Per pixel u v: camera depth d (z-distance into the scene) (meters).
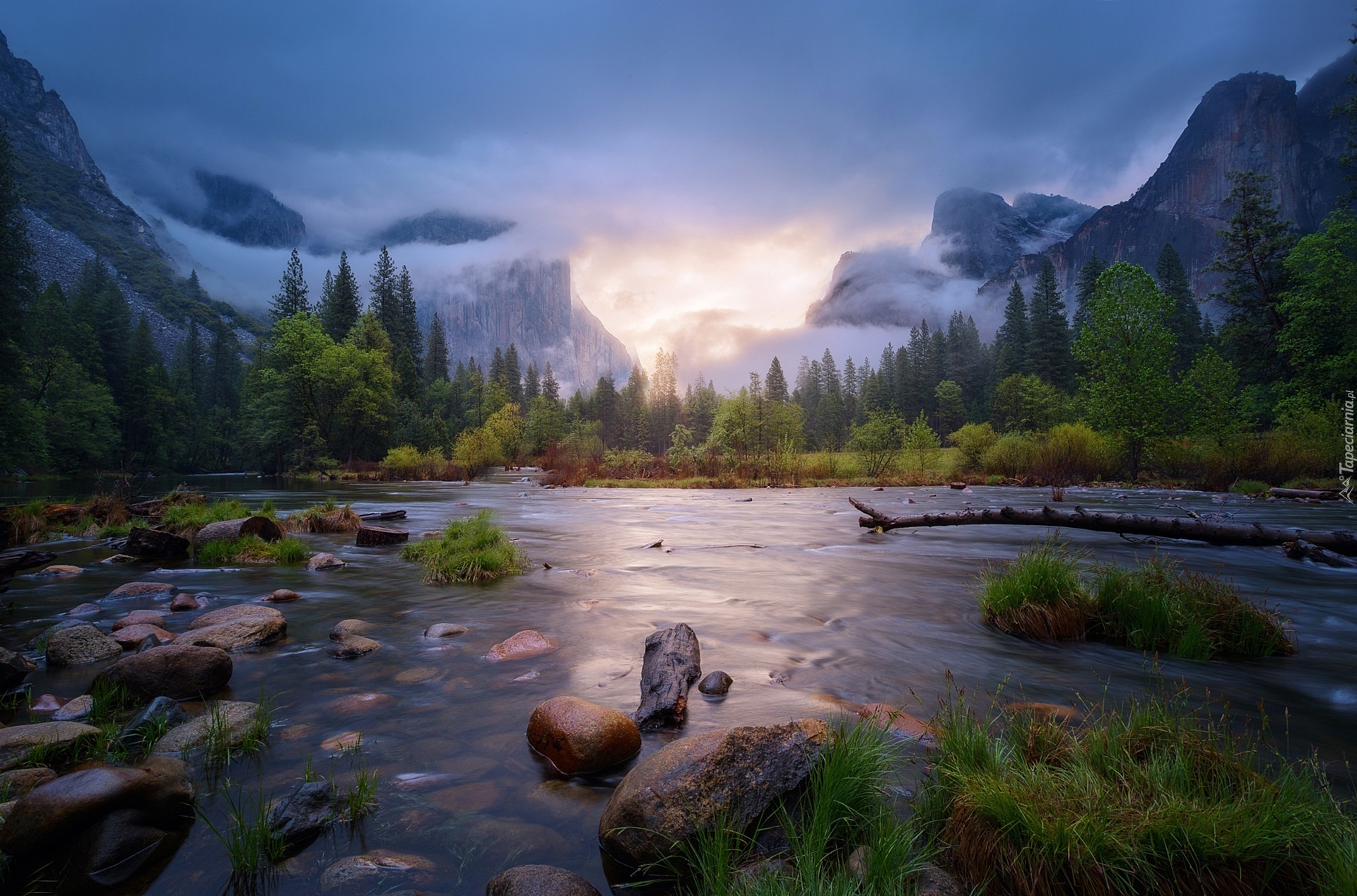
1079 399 28.56
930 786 2.36
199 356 92.69
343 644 4.62
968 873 2.01
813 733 2.59
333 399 49.12
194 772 2.75
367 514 14.27
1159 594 4.93
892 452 32.28
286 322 47.62
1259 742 3.06
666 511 16.67
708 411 94.69
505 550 8.24
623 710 3.43
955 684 3.86
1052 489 23.14
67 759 2.86
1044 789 2.18
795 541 10.57
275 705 3.55
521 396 113.25
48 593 6.77
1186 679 3.99
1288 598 6.32
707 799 2.14
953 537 11.16
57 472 48.06
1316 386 27.08
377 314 67.56
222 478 43.34
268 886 1.99
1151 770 2.27
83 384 54.53
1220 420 25.48
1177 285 66.38
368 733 3.16
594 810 2.46
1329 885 1.77
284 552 8.64
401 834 2.27
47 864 2.08
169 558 9.02
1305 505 15.73
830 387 118.56
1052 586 5.16
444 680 3.95
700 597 6.35
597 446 45.28
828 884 1.83
